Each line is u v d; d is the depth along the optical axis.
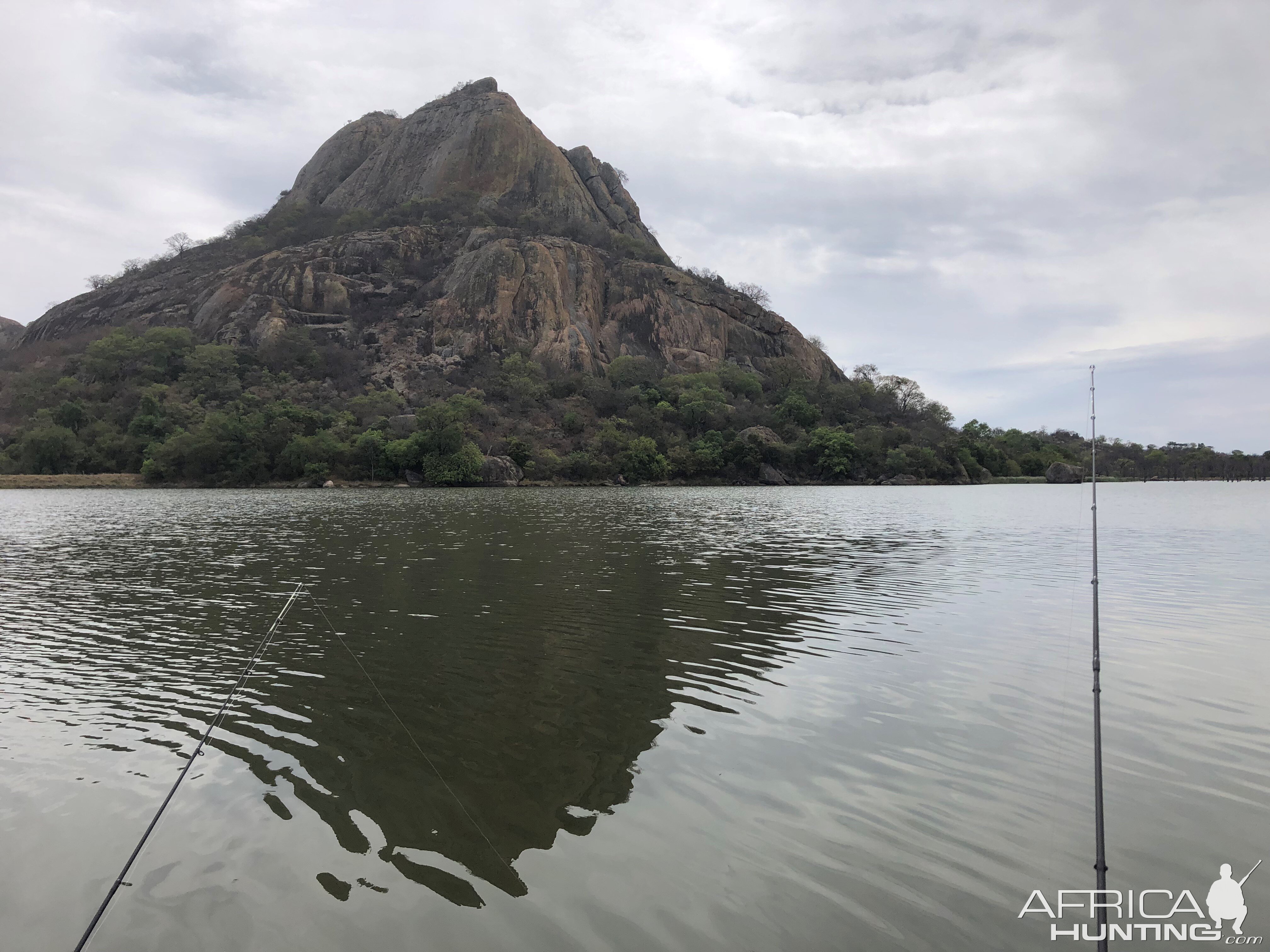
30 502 60.22
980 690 11.21
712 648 13.52
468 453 99.00
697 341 180.12
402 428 106.88
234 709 10.46
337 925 5.85
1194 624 15.31
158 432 102.62
